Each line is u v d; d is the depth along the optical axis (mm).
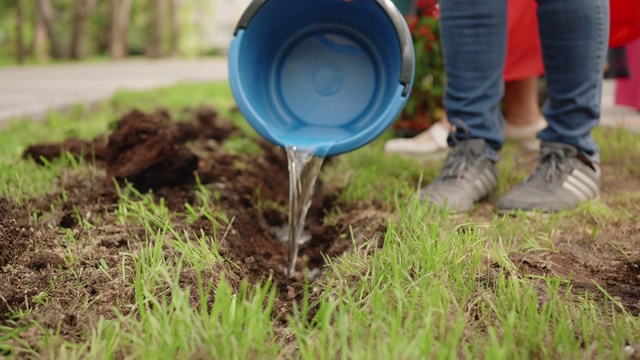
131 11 27172
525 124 3473
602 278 1749
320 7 2336
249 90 2240
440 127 3395
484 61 2352
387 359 1135
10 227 1867
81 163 2697
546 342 1264
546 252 1933
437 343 1228
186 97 5961
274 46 2420
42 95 5805
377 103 2283
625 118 4621
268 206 2658
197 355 1186
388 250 1693
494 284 1583
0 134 3523
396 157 3232
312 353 1193
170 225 1994
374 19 2250
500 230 2051
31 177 2514
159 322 1316
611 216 2223
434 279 1542
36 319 1400
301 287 1947
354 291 1610
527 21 2965
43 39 19875
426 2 3910
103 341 1286
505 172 2885
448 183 2406
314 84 2410
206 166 2904
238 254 1991
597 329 1328
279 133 2221
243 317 1345
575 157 2406
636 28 2986
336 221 2338
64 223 2098
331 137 2225
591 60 2264
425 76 3959
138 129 2646
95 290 1606
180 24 26500
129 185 2355
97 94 5715
